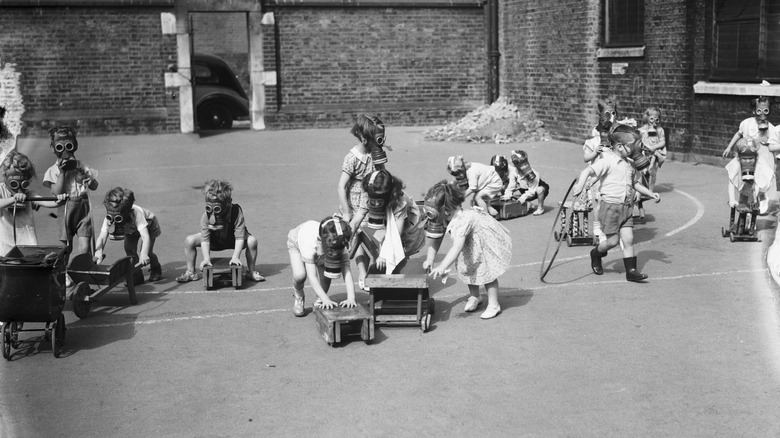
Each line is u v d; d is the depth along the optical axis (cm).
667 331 611
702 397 494
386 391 516
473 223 639
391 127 2225
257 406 500
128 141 1975
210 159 1670
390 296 648
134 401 512
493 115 2053
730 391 502
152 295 746
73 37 2056
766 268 777
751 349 570
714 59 1453
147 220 778
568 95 1881
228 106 2294
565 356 567
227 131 2189
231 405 502
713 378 522
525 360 562
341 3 2189
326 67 2209
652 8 1567
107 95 2088
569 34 1858
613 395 500
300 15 2177
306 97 2209
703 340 590
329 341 593
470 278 653
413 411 486
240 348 602
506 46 2142
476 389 516
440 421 471
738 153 891
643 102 1617
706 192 1203
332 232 602
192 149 1828
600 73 1750
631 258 748
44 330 597
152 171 1520
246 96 2375
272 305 707
